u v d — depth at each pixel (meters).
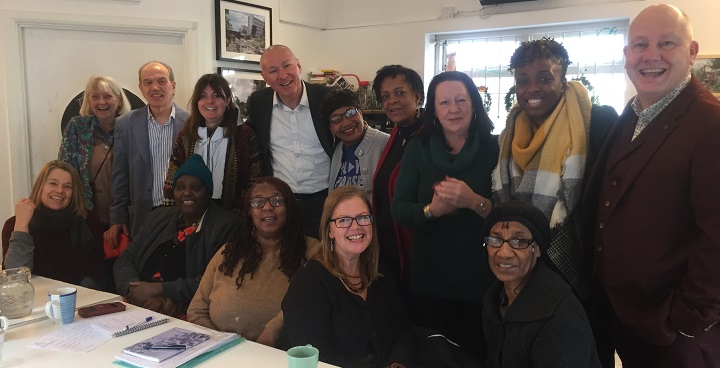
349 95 2.65
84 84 3.95
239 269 2.09
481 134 2.04
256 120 2.93
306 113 2.84
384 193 2.50
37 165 3.88
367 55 5.07
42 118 3.86
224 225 2.46
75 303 1.88
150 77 3.10
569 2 4.18
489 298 1.68
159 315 1.90
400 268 2.40
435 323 2.15
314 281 1.82
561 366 1.44
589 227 1.79
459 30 4.61
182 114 3.26
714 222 1.42
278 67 2.72
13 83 3.70
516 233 1.58
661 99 1.59
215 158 2.75
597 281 1.82
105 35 3.97
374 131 2.74
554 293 1.52
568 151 1.75
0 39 3.65
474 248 1.97
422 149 2.12
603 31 4.17
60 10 3.77
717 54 3.68
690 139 1.49
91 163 3.26
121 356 1.54
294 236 2.10
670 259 1.54
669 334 1.54
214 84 2.70
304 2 5.00
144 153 3.12
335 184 2.74
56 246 2.53
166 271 2.48
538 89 1.80
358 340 1.79
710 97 1.54
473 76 4.74
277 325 1.94
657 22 1.55
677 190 1.51
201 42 4.25
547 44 1.81
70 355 1.57
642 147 1.59
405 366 1.80
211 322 2.09
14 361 1.53
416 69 4.82
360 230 1.81
